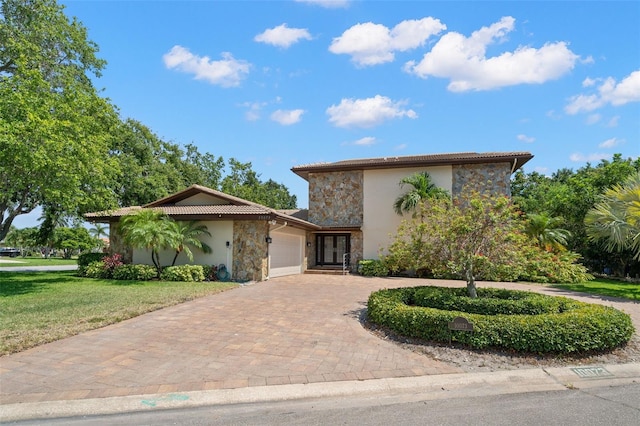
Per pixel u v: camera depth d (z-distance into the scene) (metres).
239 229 15.81
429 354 5.77
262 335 6.80
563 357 5.63
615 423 3.68
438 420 3.74
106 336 6.64
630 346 6.16
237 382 4.62
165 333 6.88
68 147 12.18
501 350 5.82
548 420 3.75
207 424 3.65
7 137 10.43
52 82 17.81
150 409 3.96
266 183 54.97
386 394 4.43
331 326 7.50
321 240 22.83
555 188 24.45
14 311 8.48
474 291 8.14
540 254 9.42
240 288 13.02
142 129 27.23
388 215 20.75
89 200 14.23
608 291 13.13
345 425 3.63
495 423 3.68
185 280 14.71
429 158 20.50
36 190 13.63
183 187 30.66
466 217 7.89
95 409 3.92
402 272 18.77
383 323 7.10
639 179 13.42
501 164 19.48
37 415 3.80
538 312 7.21
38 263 32.88
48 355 5.57
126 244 16.95
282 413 3.90
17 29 16.50
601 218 13.59
